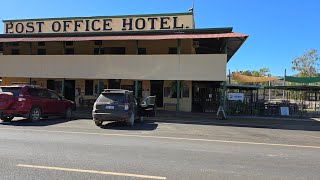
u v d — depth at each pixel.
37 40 21.75
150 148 9.14
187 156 8.16
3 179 5.89
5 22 26.70
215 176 6.37
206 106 23.98
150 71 21.45
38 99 16.27
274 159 8.12
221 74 20.33
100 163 7.20
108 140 10.45
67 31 25.72
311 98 34.78
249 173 6.66
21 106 15.36
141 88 24.72
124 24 24.75
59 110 17.64
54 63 22.92
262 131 14.54
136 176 6.25
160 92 24.47
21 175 6.16
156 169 6.79
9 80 27.08
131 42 25.33
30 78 25.36
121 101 14.77
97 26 25.22
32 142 9.66
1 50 28.47
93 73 22.36
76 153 8.20
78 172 6.44
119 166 6.97
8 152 8.12
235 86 25.52
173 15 24.03
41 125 14.55
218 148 9.49
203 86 25.70
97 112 14.77
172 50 24.52
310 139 12.23
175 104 24.08
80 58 22.59
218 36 19.39
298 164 7.61
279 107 23.16
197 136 12.12
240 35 19.28
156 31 21.50
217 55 20.34
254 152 9.00
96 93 25.66
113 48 25.67
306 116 22.44
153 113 17.33
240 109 23.06
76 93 26.00
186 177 6.25
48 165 6.91
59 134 11.60
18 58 23.42
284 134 13.63
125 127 14.61
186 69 20.81
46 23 26.08
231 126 16.45
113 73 22.06
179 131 13.56
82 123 15.88
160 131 13.35
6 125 14.35
